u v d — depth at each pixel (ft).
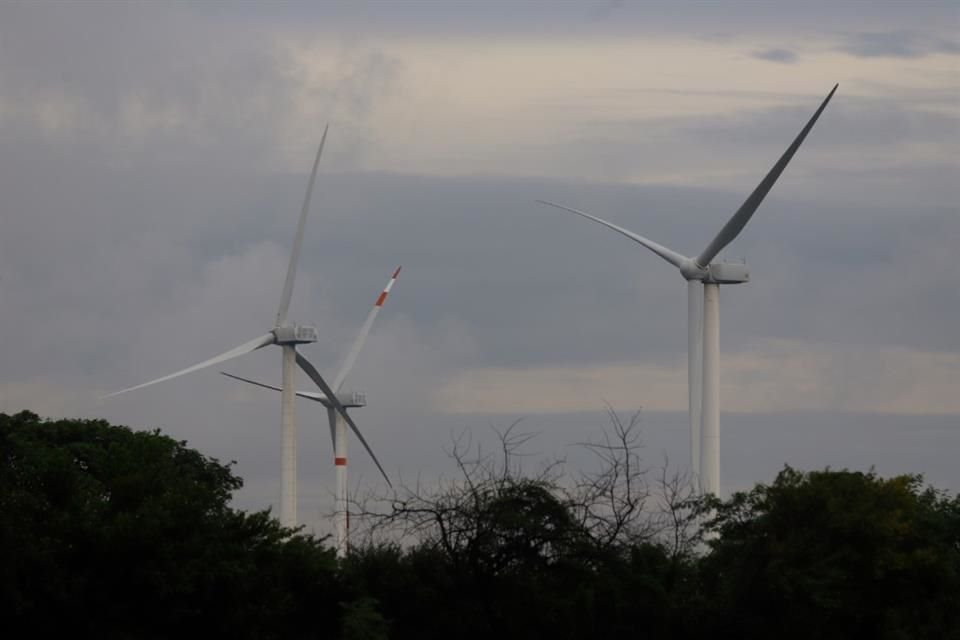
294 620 512.63
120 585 480.23
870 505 545.85
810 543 538.06
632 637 513.04
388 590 513.04
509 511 491.72
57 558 476.95
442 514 505.25
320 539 541.75
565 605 503.20
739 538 547.49
